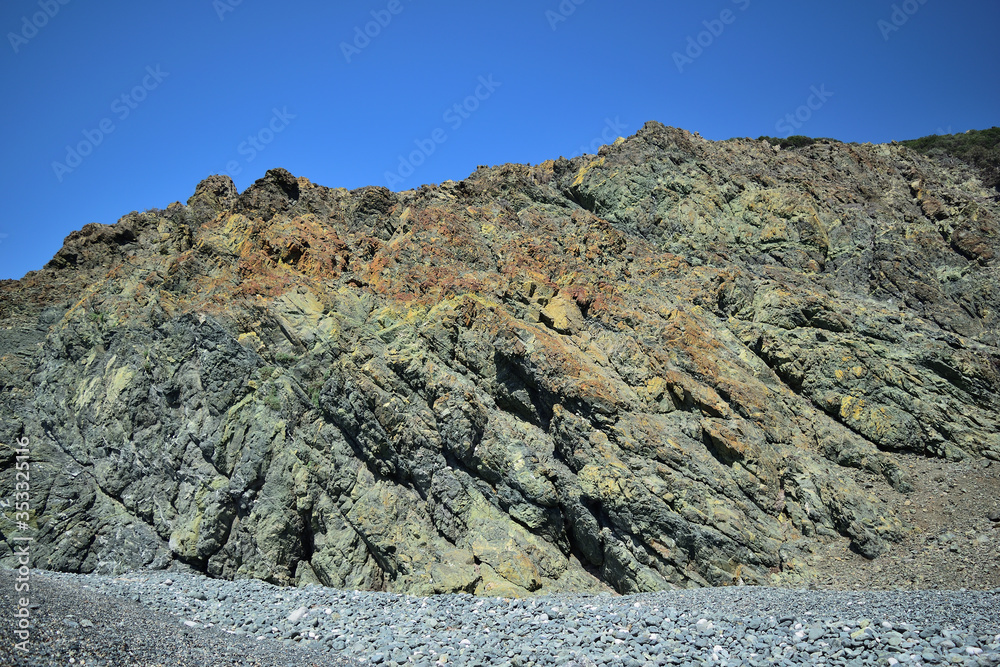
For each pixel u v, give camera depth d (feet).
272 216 133.08
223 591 85.15
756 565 85.15
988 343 112.47
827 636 56.85
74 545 100.99
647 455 91.04
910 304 118.42
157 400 107.76
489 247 123.03
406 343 104.27
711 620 63.93
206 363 105.29
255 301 108.06
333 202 143.54
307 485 97.91
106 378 112.27
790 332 111.75
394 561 91.30
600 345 106.01
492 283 112.06
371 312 108.78
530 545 90.43
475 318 105.19
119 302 118.21
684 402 98.58
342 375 101.09
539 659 58.59
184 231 124.16
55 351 119.85
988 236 125.18
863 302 118.52
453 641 64.75
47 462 109.29
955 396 104.83
